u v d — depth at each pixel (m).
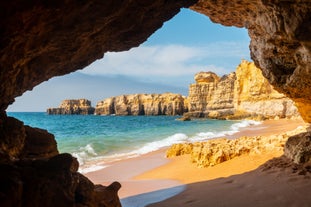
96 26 5.60
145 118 90.44
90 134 39.16
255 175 8.71
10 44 4.36
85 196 4.54
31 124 66.62
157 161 15.38
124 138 31.41
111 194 5.45
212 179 9.40
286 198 6.46
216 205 6.72
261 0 7.85
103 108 123.19
